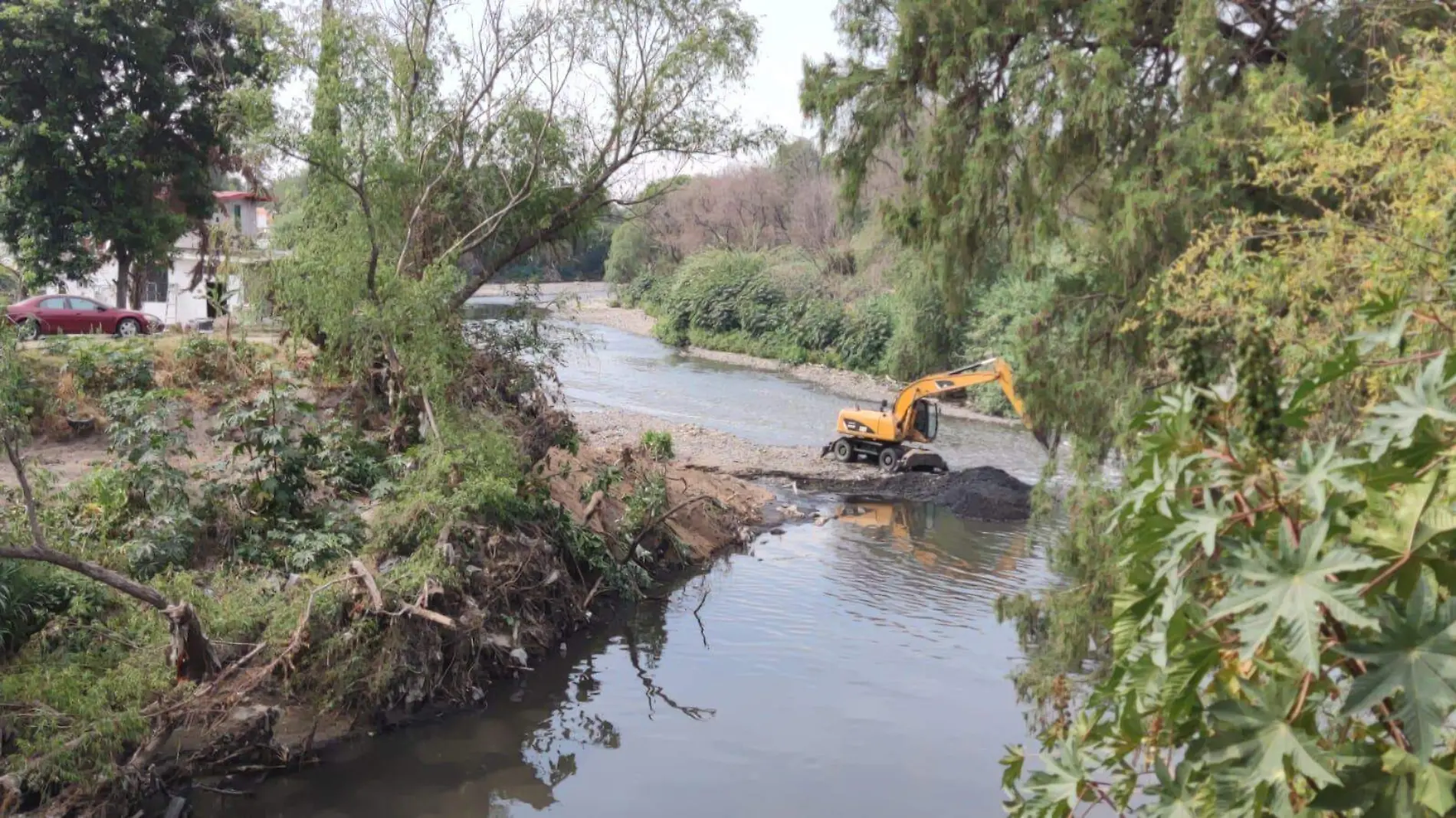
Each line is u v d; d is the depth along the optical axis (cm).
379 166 1745
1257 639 281
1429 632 261
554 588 1634
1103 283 1357
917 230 1480
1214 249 1119
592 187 2033
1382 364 341
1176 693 328
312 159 1670
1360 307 399
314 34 1770
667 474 2327
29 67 2705
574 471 2069
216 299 1934
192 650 1051
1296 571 284
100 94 2812
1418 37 880
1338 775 290
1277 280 847
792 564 2047
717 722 1320
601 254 9831
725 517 2259
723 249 6912
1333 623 305
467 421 1675
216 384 1884
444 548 1341
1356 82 1203
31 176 2742
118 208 2834
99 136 2834
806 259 5994
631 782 1151
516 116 1992
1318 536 284
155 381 1853
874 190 3042
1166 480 331
